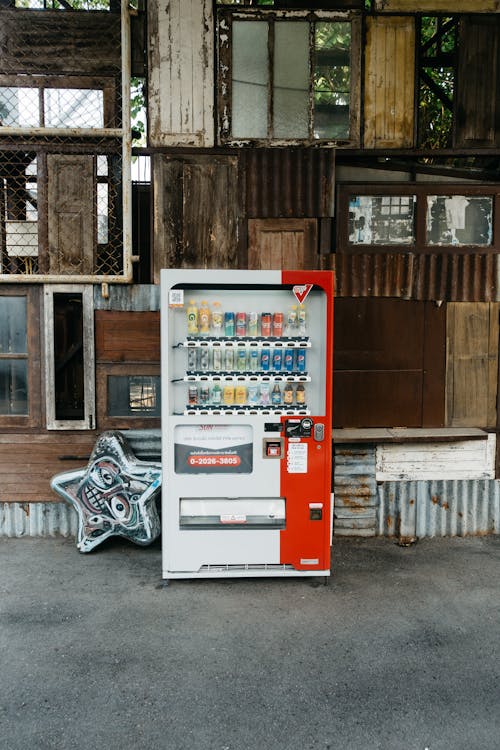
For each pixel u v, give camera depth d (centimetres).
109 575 408
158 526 453
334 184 474
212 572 388
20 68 466
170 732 249
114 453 444
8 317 472
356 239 480
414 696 274
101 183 480
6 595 376
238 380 386
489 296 486
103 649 313
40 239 471
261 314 398
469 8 460
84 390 472
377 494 486
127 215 462
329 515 390
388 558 444
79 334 524
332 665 299
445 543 479
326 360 387
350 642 321
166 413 381
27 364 471
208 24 460
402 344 486
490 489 493
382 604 367
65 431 475
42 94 468
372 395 488
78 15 463
